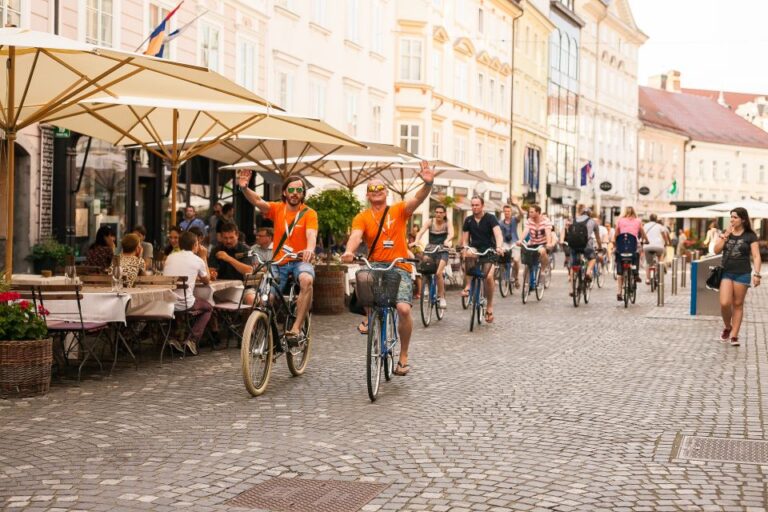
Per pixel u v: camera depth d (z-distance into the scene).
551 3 64.19
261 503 6.00
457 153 46.56
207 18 24.42
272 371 11.09
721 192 101.88
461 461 7.06
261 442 7.57
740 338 15.20
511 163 56.09
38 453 7.14
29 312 9.48
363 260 9.80
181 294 11.89
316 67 31.59
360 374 10.98
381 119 38.62
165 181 23.33
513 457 7.20
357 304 9.63
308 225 10.21
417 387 10.20
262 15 27.69
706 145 99.12
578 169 71.44
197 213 25.33
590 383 10.62
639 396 9.83
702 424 8.45
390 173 25.95
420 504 5.99
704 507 5.95
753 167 106.19
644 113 89.88
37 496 6.05
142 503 5.94
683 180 96.38
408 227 39.28
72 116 13.59
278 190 30.25
